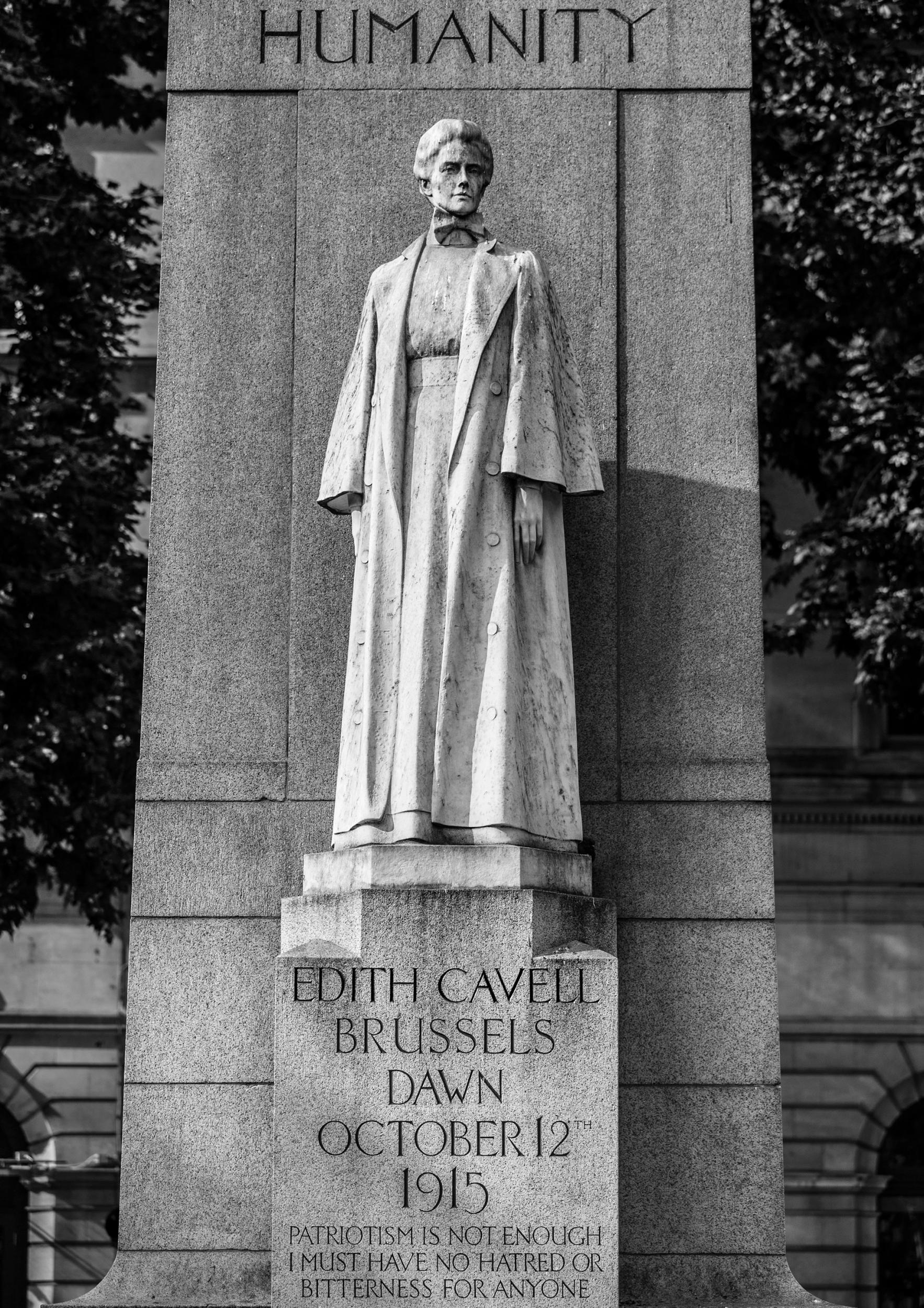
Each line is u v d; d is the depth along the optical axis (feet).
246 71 43.45
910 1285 112.57
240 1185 39.58
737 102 43.19
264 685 41.50
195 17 43.60
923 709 91.91
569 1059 35.99
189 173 43.11
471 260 39.19
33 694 83.61
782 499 109.40
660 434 42.22
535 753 37.55
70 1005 113.50
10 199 86.12
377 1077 36.11
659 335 42.50
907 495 82.84
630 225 42.91
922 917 113.91
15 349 88.38
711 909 40.42
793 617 88.43
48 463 84.48
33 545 82.58
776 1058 39.86
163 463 42.22
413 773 36.63
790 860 114.73
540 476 37.81
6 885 86.94
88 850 85.61
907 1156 113.60
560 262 42.78
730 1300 39.01
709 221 42.83
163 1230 39.47
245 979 40.32
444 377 38.47
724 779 40.88
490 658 37.04
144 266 89.76
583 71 43.34
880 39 84.12
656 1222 39.42
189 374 42.50
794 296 85.10
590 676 41.39
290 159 43.19
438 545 37.58
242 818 40.93
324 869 37.91
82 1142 112.78
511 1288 35.73
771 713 115.85
